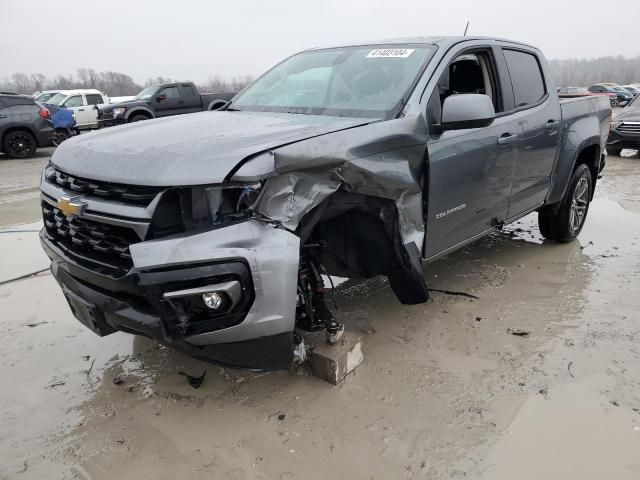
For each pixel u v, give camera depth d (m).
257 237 2.28
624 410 2.66
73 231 2.67
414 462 2.33
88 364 3.21
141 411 2.73
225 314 2.27
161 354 3.30
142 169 2.37
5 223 6.52
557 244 5.33
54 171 3.03
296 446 2.45
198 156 2.35
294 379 2.96
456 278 4.42
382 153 2.80
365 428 2.55
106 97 21.16
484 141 3.59
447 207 3.36
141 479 2.28
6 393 2.92
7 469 2.35
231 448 2.45
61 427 2.62
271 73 4.25
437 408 2.69
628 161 11.12
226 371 3.07
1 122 13.42
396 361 3.12
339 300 4.00
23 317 3.85
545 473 2.26
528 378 2.94
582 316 3.68
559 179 4.80
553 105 4.59
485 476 2.25
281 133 2.66
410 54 3.55
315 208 2.55
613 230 5.80
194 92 18.81
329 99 3.46
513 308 3.82
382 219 2.88
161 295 2.23
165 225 2.29
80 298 2.62
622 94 38.62
